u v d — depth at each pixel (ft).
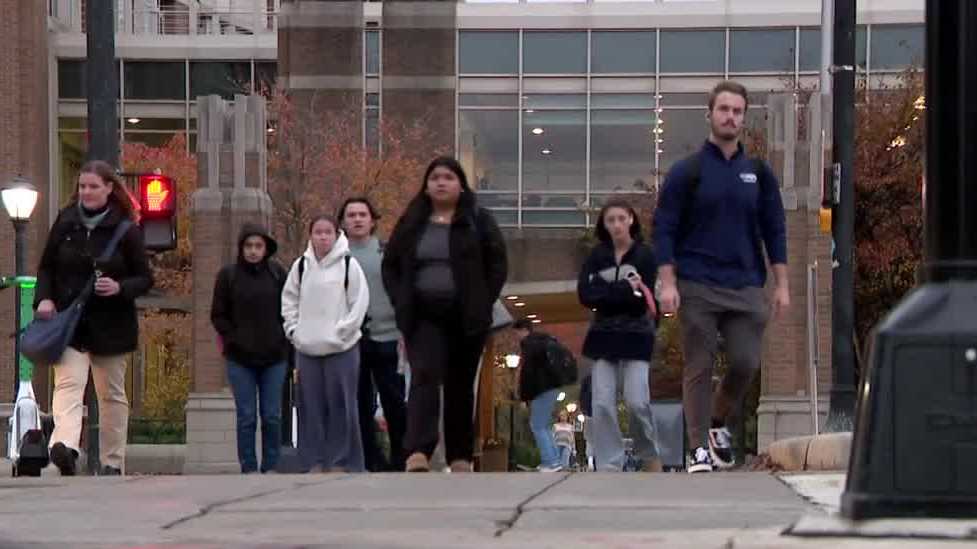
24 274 115.96
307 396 61.72
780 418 142.82
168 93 240.12
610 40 224.12
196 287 148.97
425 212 51.67
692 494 35.96
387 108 191.11
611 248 58.80
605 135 224.12
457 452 53.11
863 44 216.54
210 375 148.46
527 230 190.70
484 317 51.21
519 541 25.80
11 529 29.22
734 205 49.06
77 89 239.50
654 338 59.62
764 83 220.84
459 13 224.12
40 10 232.32
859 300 157.69
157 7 311.06
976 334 22.58
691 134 222.69
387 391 66.18
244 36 240.73
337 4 187.42
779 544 22.58
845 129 89.25
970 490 22.65
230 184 150.92
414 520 30.55
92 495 37.83
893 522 22.89
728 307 49.21
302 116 189.06
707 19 221.66
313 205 190.80
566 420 199.52
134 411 224.94
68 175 243.81
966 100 23.06
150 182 78.18
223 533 28.40
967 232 22.99
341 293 61.52
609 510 31.83
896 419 22.91
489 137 224.53
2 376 212.64
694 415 50.11
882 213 156.25
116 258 56.13
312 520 30.86
